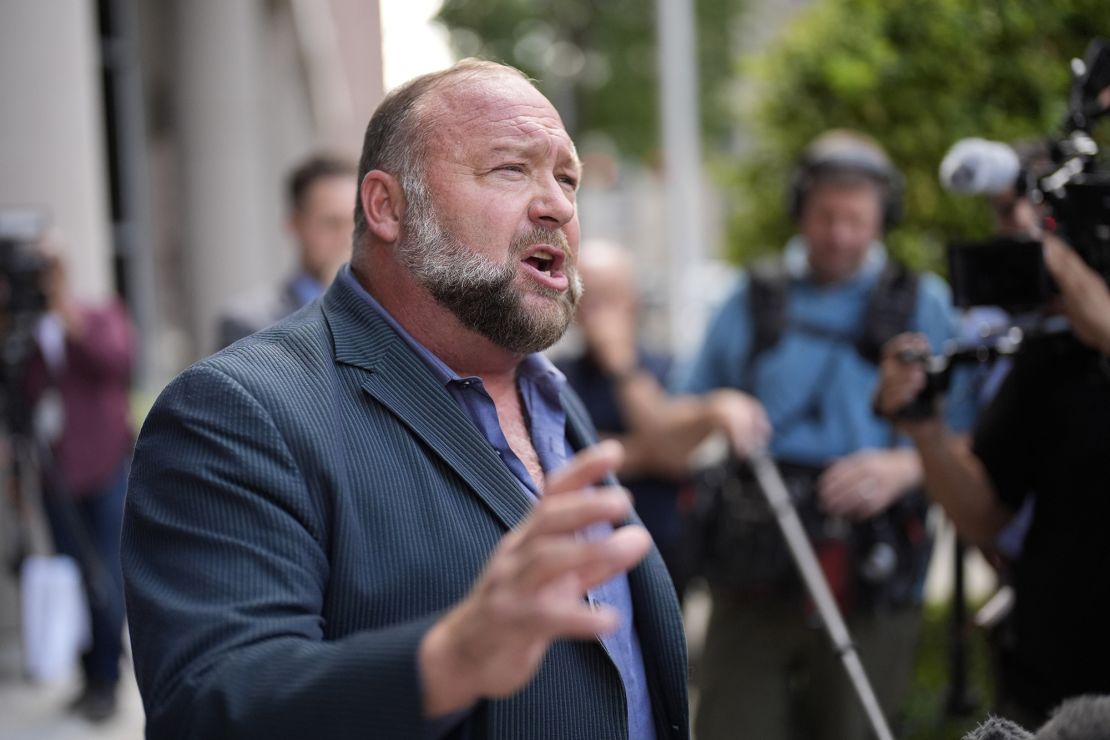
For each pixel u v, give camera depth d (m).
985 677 3.60
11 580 5.42
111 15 8.64
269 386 1.56
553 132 1.73
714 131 22.81
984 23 4.47
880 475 3.09
